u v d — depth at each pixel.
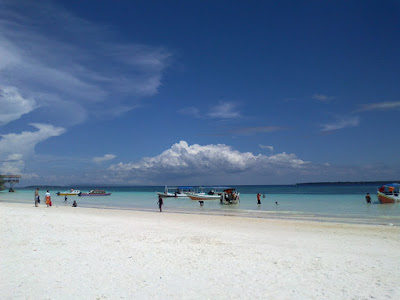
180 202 51.75
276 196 68.50
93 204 47.25
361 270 8.97
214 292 7.01
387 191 41.25
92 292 6.82
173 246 11.81
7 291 6.70
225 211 32.97
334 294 6.99
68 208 35.59
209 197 54.78
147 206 42.56
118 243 12.07
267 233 16.64
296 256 10.66
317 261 9.97
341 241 14.32
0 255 9.70
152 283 7.52
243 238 14.66
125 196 80.25
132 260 9.55
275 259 10.13
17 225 15.89
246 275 8.28
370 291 7.20
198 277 8.05
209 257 10.18
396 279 8.14
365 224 21.11
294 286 7.48
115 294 6.75
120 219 22.64
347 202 44.47
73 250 10.64
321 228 18.91
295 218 25.33
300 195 71.00
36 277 7.68
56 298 6.41
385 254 11.47
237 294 6.91
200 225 19.97
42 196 79.31
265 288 7.31
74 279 7.63
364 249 12.44
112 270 8.46
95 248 11.05
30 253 10.04
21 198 68.62
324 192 90.50
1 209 27.12
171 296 6.72
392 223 21.81
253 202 48.09
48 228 15.43
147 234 14.59
